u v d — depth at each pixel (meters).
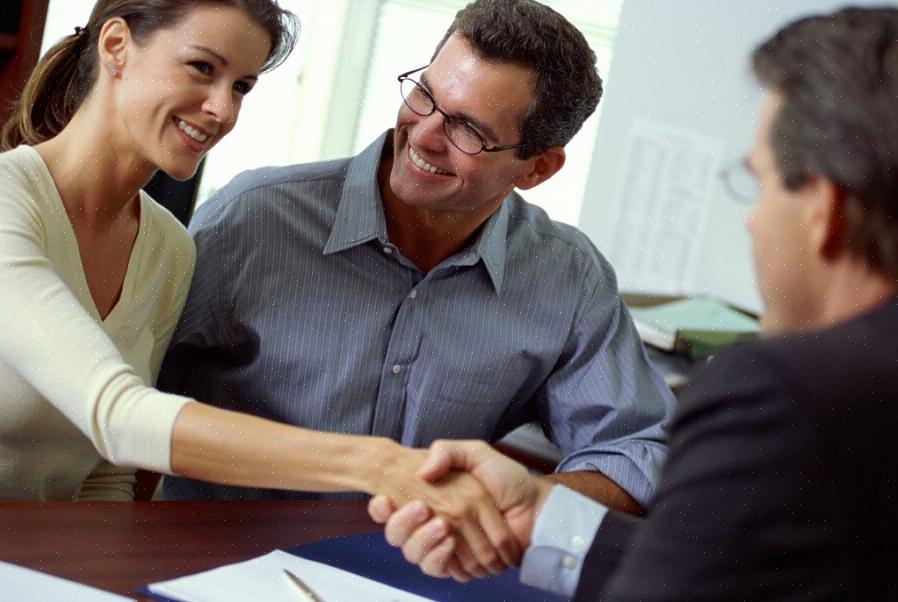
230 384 1.54
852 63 0.71
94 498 1.40
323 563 1.07
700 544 0.73
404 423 1.56
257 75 1.34
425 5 3.20
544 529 1.10
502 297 1.59
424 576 1.08
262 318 1.51
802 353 0.72
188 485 1.50
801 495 0.70
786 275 0.76
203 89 1.29
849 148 0.72
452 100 1.40
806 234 0.74
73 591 0.89
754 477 0.71
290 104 3.27
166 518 1.12
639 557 0.76
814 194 0.74
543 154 1.54
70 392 1.13
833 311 0.74
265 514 1.19
